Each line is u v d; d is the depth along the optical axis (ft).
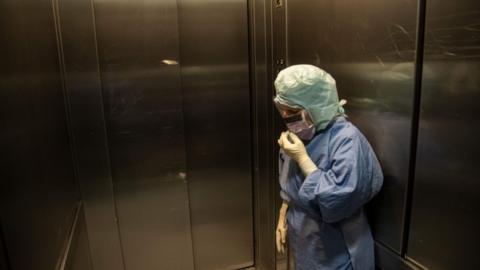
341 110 4.11
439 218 3.22
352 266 4.12
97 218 6.36
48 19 4.48
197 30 6.33
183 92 6.48
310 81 3.78
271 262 7.33
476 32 2.68
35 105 3.03
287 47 5.75
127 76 6.06
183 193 6.87
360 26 3.99
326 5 4.60
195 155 6.82
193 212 7.07
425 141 3.29
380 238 4.11
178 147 6.62
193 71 6.46
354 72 4.17
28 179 2.57
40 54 3.55
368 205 4.26
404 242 3.72
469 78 2.78
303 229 4.31
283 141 4.10
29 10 3.16
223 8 6.38
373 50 3.81
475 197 2.84
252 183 7.33
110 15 5.78
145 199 6.64
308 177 3.79
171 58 6.21
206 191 7.05
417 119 3.36
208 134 6.81
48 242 2.99
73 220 4.64
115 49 5.91
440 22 2.99
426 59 3.18
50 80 4.12
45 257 2.86
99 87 5.89
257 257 7.72
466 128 2.85
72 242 4.12
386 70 3.66
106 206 6.38
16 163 2.32
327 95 3.86
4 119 2.14
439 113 3.10
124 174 6.42
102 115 5.99
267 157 6.93
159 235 6.89
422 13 3.17
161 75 6.23
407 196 3.59
